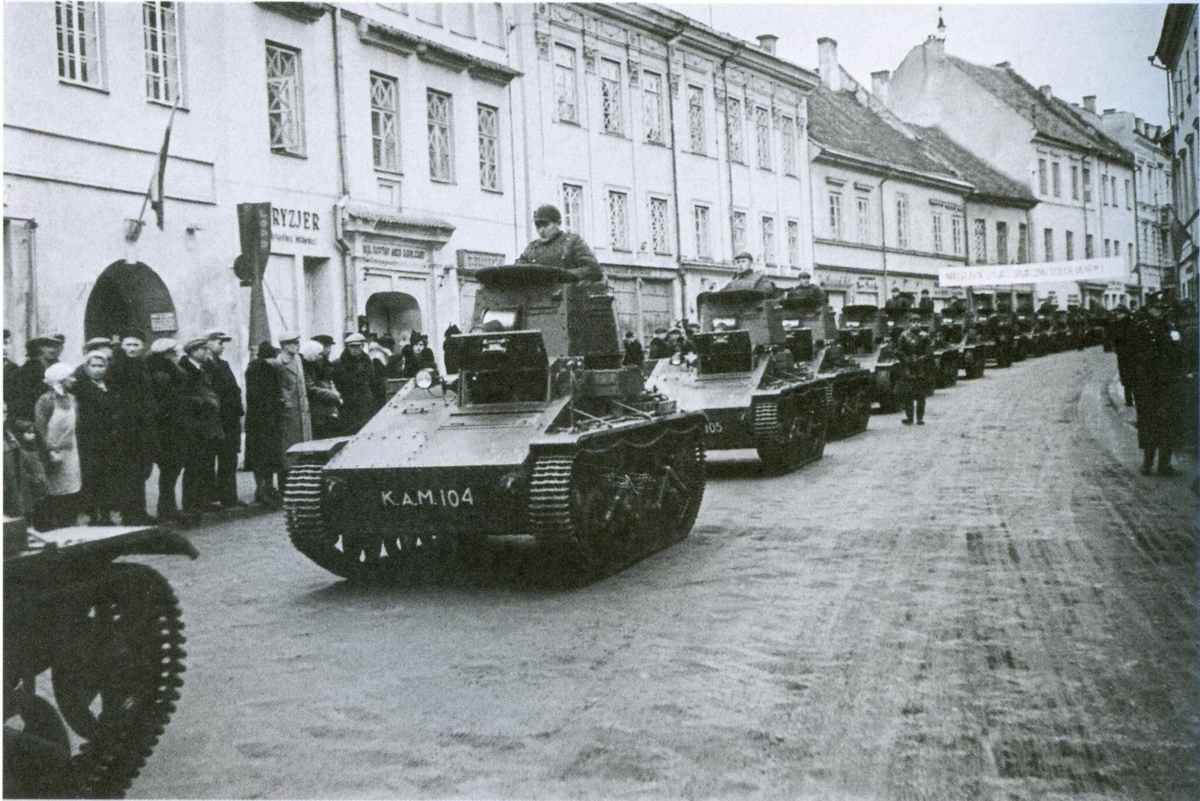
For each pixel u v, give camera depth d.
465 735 5.79
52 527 10.52
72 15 16.42
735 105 36.81
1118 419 20.52
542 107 28.77
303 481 9.37
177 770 5.47
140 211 17.23
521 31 28.03
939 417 22.89
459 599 8.85
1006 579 8.82
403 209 23.88
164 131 17.89
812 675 6.59
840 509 12.52
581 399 10.09
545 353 9.73
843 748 5.50
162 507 12.40
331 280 21.80
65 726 5.73
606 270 30.55
